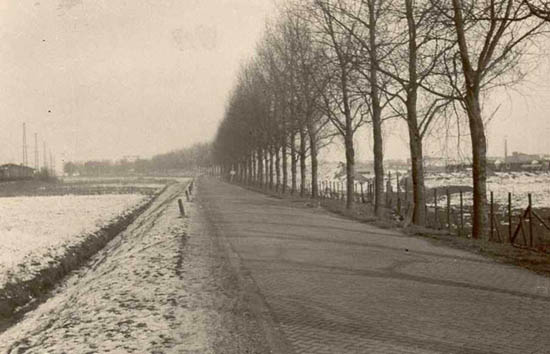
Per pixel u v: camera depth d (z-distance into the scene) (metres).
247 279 9.62
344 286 8.70
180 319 7.09
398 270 10.02
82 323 7.31
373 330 6.20
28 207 31.53
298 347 5.66
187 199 37.72
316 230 17.44
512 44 15.01
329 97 27.31
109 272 12.01
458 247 13.07
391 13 19.67
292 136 39.91
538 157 93.12
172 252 13.74
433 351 5.41
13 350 6.69
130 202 36.69
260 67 49.06
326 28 23.92
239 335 6.23
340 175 77.50
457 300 7.56
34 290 12.11
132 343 6.09
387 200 30.95
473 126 15.58
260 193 49.62
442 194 35.28
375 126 23.16
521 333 5.96
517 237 16.70
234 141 73.50
